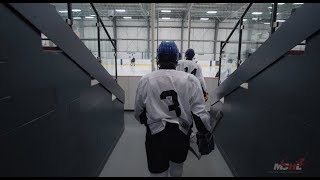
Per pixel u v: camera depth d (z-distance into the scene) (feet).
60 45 4.31
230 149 8.11
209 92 15.47
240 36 8.21
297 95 3.91
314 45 3.45
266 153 5.14
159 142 4.47
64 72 4.64
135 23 48.01
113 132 9.55
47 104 3.98
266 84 5.21
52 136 4.19
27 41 3.35
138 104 4.81
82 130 5.78
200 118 4.52
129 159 8.59
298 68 3.89
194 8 36.73
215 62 34.99
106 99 8.24
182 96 4.46
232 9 37.04
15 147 3.13
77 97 5.38
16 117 3.14
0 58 2.80
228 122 8.52
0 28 2.79
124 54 46.03
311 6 3.49
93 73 6.40
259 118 5.58
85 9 23.11
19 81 3.18
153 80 4.49
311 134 3.49
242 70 6.74
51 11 3.95
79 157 5.64
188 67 9.61
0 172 2.85
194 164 8.19
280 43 4.48
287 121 4.25
